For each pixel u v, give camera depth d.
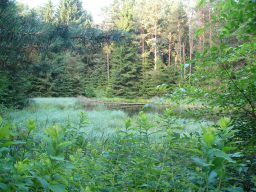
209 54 2.67
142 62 38.56
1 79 11.57
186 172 1.96
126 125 2.63
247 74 2.75
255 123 2.80
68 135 3.25
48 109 17.97
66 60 34.06
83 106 24.48
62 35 11.18
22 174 1.36
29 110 16.14
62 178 1.33
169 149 2.35
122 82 37.88
